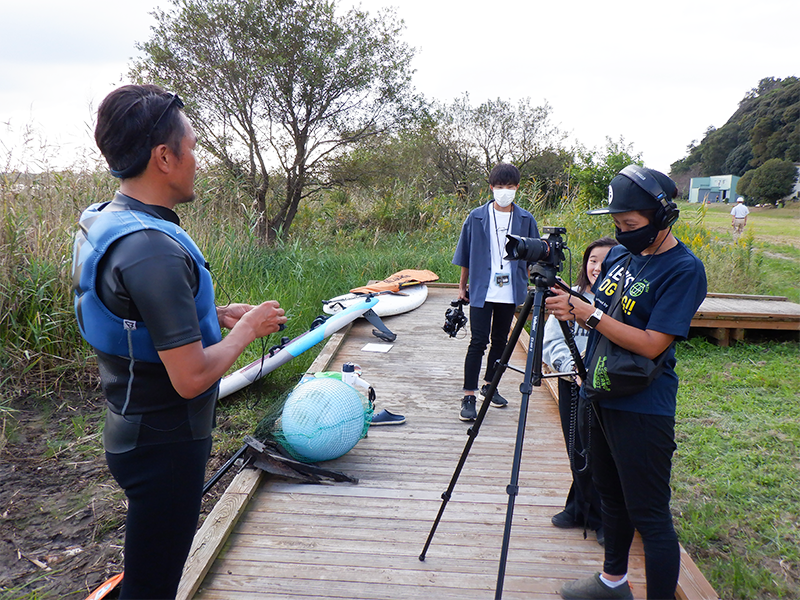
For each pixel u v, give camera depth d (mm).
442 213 14492
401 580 2398
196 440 1503
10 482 3582
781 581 2807
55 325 5090
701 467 3979
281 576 2410
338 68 11219
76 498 3430
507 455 3594
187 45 10852
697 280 1817
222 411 4738
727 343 7184
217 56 11023
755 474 3836
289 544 2635
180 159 1487
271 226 11844
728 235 16688
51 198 5836
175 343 1333
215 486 3572
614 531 2146
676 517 3379
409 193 14961
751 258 11555
